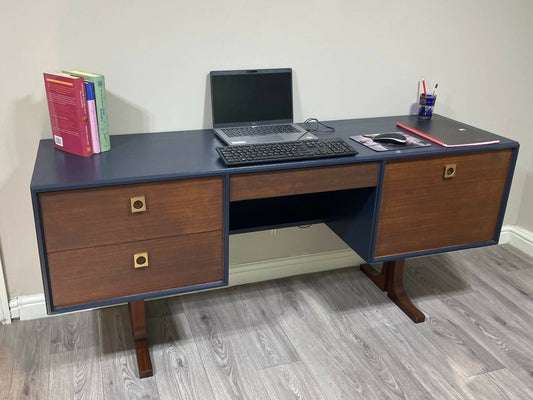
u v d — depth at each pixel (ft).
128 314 7.00
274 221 6.77
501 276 8.16
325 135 6.47
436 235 6.50
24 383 5.75
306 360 6.20
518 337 6.70
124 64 6.12
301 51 6.78
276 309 7.18
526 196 8.97
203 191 5.30
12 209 6.35
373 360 6.22
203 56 6.39
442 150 5.95
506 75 8.04
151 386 5.75
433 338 6.64
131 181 4.96
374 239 6.16
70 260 5.12
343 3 6.72
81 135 5.40
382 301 7.41
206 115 6.66
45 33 5.73
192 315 7.02
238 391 5.71
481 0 7.38
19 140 6.07
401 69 7.36
